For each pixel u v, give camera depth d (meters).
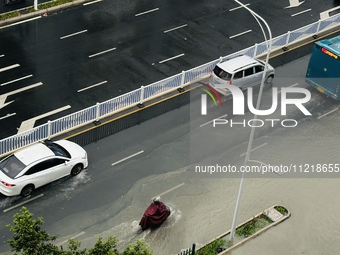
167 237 30.08
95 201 31.48
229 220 31.27
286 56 43.25
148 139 35.47
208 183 33.19
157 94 38.28
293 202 32.75
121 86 38.97
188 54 42.28
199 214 31.41
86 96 37.91
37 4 45.19
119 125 36.09
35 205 30.88
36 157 31.23
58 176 31.92
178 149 35.03
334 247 30.64
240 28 45.31
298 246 30.44
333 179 34.34
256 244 30.16
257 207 32.22
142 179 32.97
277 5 48.22
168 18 45.62
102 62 40.78
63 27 43.81
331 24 45.91
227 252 29.52
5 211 30.38
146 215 29.89
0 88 37.88
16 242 22.92
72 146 33.06
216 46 43.31
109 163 33.66
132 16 45.56
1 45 41.53
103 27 44.09
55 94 37.81
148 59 41.44
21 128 35.22
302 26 46.22
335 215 32.31
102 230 30.05
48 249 23.45
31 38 42.41
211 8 47.16
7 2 45.03
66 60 40.72
